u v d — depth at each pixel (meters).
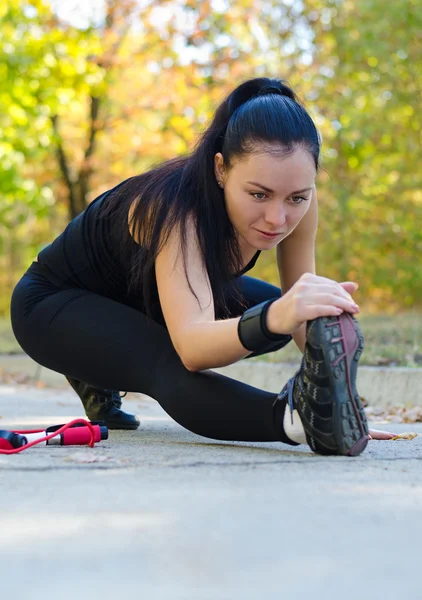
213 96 10.98
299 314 1.95
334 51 9.65
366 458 2.07
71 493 1.62
